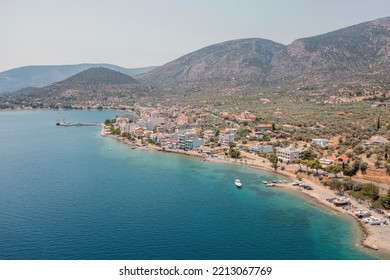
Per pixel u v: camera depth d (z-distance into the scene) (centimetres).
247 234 16038
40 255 14150
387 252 14312
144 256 14100
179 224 17112
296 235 15925
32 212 18662
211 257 14038
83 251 14450
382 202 19025
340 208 19112
